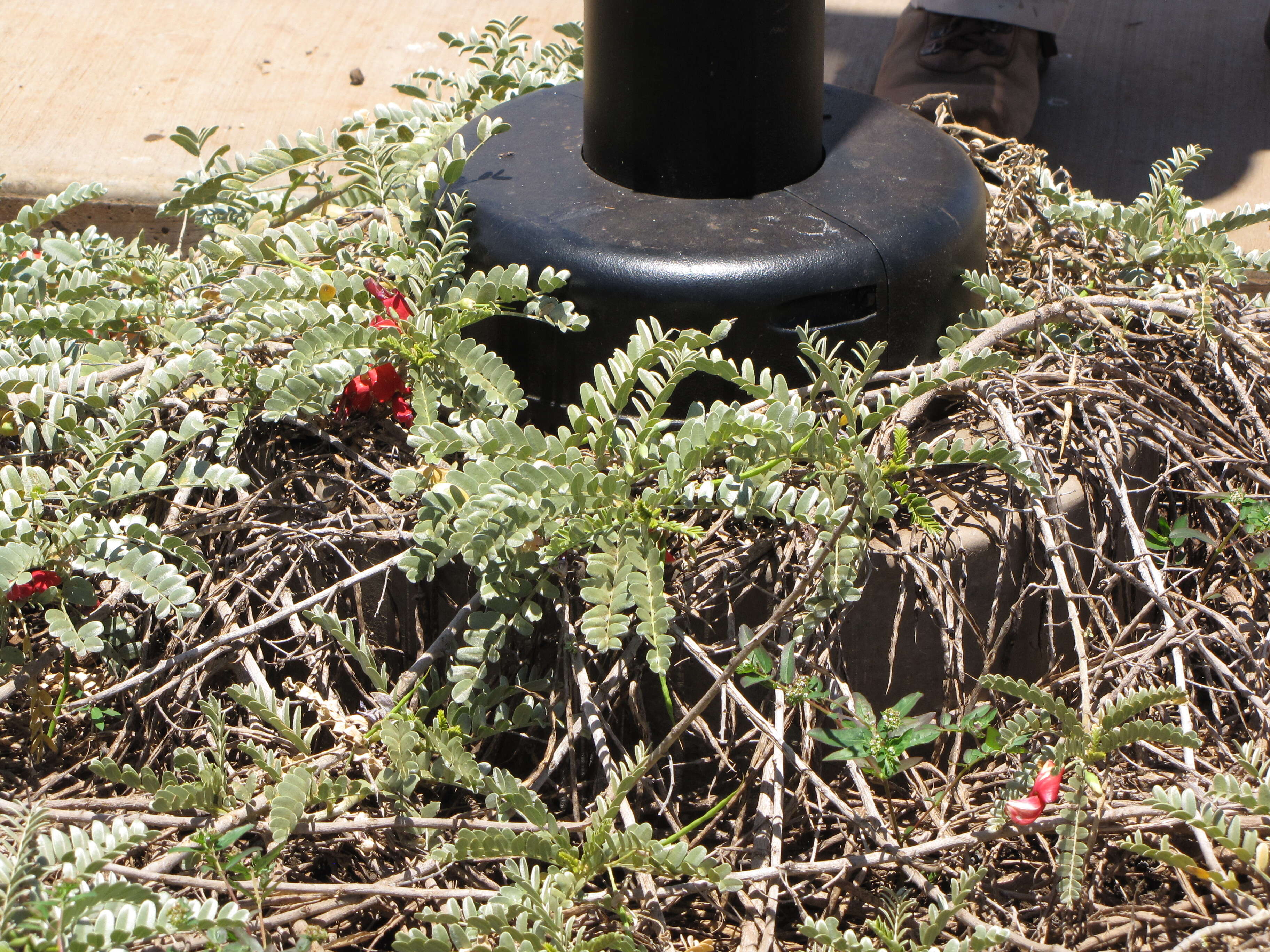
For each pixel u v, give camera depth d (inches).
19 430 73.5
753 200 74.7
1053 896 69.9
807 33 74.2
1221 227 79.1
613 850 68.1
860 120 78.1
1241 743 72.9
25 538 70.6
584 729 71.4
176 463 74.9
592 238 73.7
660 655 68.2
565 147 77.2
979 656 73.7
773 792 70.4
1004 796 69.9
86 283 76.6
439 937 67.3
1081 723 69.7
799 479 73.1
